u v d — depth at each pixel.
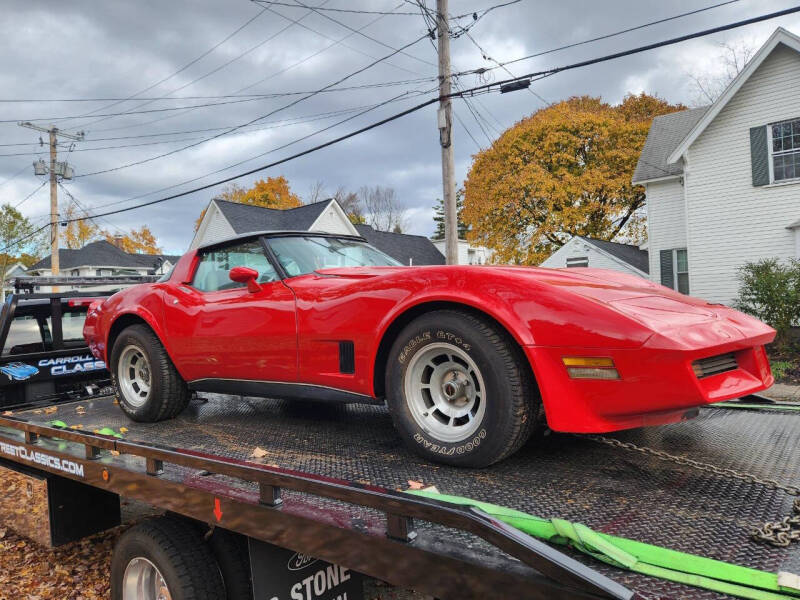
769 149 14.41
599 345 1.85
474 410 2.14
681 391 1.78
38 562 3.50
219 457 2.00
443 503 1.39
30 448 3.03
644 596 1.15
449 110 11.48
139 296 3.55
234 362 2.96
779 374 8.73
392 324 2.34
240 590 2.05
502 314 1.99
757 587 1.14
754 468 1.97
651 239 18.22
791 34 13.59
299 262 3.02
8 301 5.22
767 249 14.63
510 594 1.24
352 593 2.25
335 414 3.33
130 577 2.29
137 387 3.58
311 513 1.72
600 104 34.22
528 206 26.56
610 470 2.02
